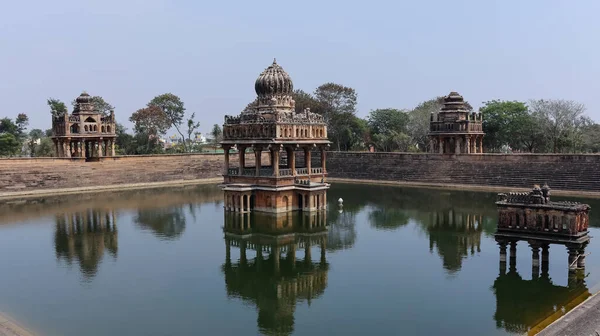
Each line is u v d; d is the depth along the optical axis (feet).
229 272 73.97
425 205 133.59
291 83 122.72
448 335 50.80
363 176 199.72
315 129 121.08
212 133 301.84
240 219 112.16
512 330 51.83
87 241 93.50
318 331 52.03
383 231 101.14
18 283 68.39
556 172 154.92
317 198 118.01
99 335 51.16
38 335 51.06
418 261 77.87
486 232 98.89
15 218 117.08
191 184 193.26
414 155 188.96
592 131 225.35
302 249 87.35
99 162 176.65
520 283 65.92
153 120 250.78
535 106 220.02
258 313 57.47
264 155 222.89
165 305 59.88
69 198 151.33
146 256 82.64
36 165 161.89
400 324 53.62
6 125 257.96
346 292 64.13
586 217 67.26
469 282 67.05
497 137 225.35
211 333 51.70
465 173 174.19
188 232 101.40
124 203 140.87
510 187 162.30
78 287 66.64
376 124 278.87
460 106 186.80
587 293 61.62
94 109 182.80
